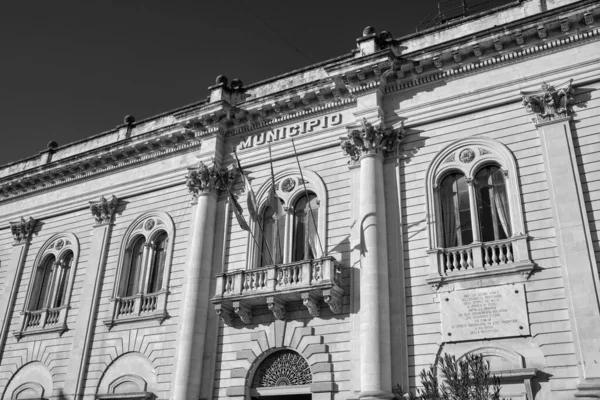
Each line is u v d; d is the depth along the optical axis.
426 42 21.42
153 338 22.22
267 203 22.34
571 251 16.34
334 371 18.31
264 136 23.41
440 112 20.02
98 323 23.94
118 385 22.34
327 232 20.42
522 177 18.00
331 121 22.06
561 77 18.48
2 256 29.09
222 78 25.08
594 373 14.94
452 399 12.56
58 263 26.92
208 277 21.84
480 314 16.94
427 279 17.94
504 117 19.03
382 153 20.33
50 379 24.03
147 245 24.50
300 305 19.72
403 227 19.20
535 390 15.52
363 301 18.16
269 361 19.86
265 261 21.45
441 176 19.44
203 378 20.34
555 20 18.45
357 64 20.73
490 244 17.61
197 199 23.30
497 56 19.59
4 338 26.28
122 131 28.19
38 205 28.97
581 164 17.36
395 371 17.36
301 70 23.92
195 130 24.48
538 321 16.16
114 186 26.72
